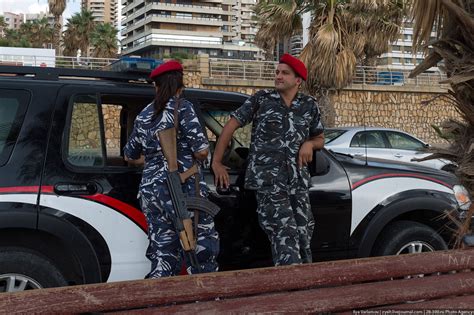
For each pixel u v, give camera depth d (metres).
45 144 3.18
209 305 2.12
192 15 120.88
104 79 3.61
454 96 2.36
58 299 1.92
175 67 3.07
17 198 3.02
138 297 2.03
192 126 3.05
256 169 3.41
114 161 3.54
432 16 2.42
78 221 3.15
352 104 25.48
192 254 2.89
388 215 4.04
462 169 2.35
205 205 2.98
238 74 24.66
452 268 2.50
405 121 26.09
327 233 3.88
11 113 3.20
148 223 3.05
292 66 3.42
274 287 2.23
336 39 14.57
